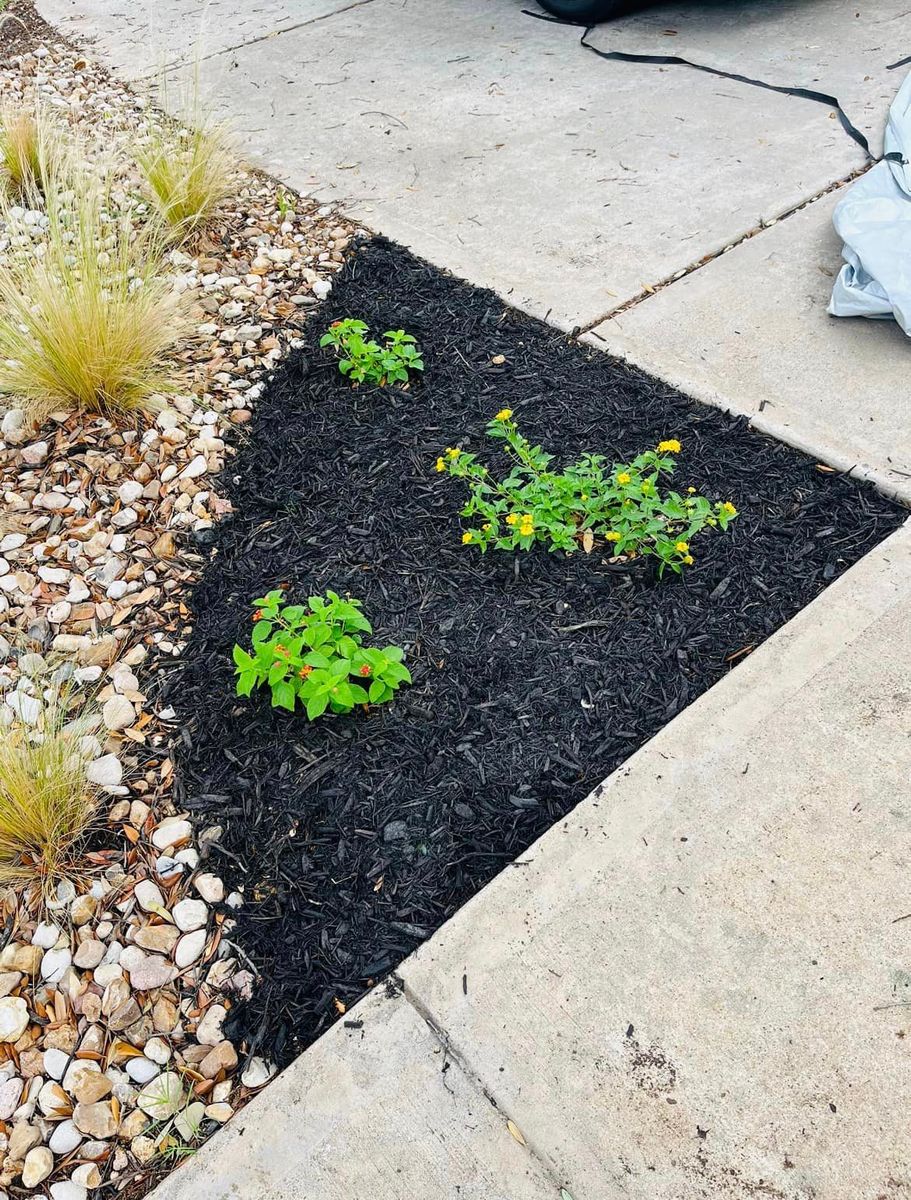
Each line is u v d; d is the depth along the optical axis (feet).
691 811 6.66
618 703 7.45
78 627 8.64
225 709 7.79
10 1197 5.41
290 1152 5.41
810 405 9.70
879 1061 5.42
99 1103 5.74
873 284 10.42
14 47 20.26
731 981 5.82
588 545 8.64
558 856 6.52
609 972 5.93
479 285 11.94
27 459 10.12
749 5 18.02
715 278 11.51
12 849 6.81
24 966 6.36
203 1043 5.99
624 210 12.87
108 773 7.42
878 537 8.41
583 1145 5.27
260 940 6.41
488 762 7.16
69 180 13.24
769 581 8.20
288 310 11.97
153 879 6.79
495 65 17.10
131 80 17.83
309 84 17.19
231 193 14.12
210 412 10.62
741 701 7.27
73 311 9.95
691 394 10.05
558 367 10.65
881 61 15.43
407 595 8.48
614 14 17.87
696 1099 5.37
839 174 12.89
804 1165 5.09
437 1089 5.56
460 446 9.85
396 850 6.74
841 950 5.89
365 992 6.08
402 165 14.53
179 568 9.11
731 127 14.30
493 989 5.93
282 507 9.54
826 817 6.53
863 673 7.34
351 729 7.47
